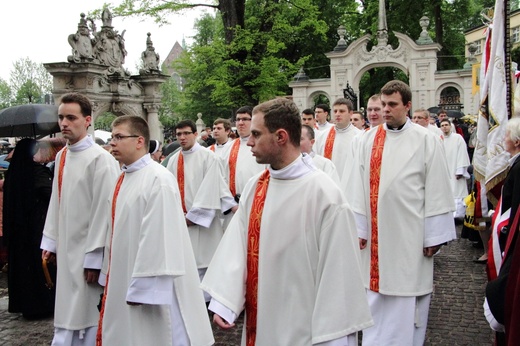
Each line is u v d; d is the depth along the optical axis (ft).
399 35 89.56
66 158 15.31
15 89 187.01
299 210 9.29
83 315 14.79
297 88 95.91
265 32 69.31
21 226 19.79
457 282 22.88
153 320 11.67
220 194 20.79
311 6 72.13
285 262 9.34
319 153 24.94
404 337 15.33
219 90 69.77
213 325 18.35
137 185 12.11
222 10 69.46
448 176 15.47
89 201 14.98
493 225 13.00
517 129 12.41
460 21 122.21
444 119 36.11
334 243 9.04
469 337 16.92
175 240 11.51
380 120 17.67
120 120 12.30
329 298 8.97
